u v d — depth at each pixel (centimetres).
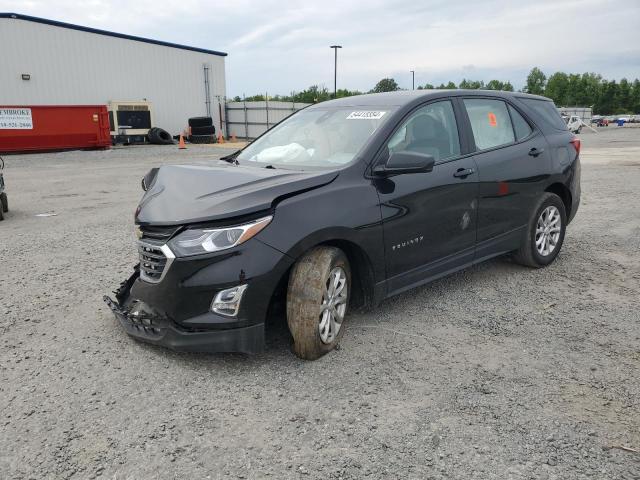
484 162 467
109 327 409
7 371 341
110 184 1309
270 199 330
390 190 386
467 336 392
